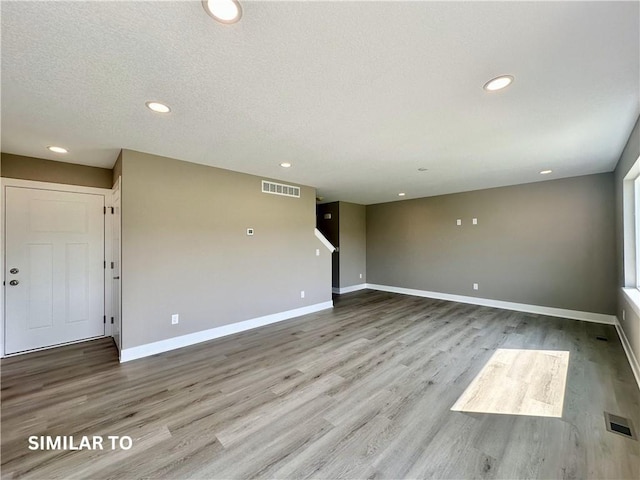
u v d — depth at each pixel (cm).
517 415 204
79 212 355
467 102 206
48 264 336
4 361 297
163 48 145
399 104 209
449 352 319
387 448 172
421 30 134
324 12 123
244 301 409
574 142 289
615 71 168
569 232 452
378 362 294
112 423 196
